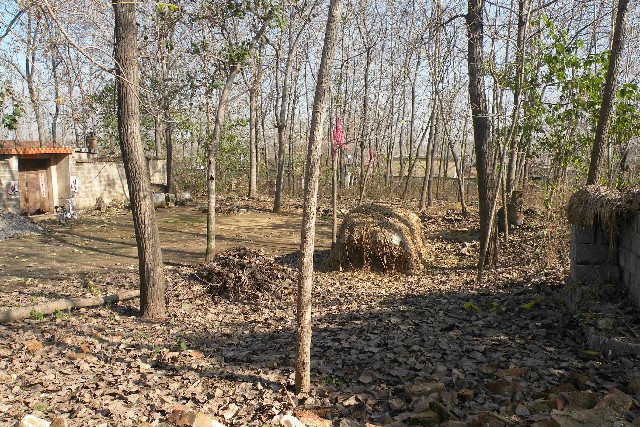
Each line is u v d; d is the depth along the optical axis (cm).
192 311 806
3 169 1811
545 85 998
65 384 479
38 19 578
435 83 1570
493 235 1061
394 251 1057
